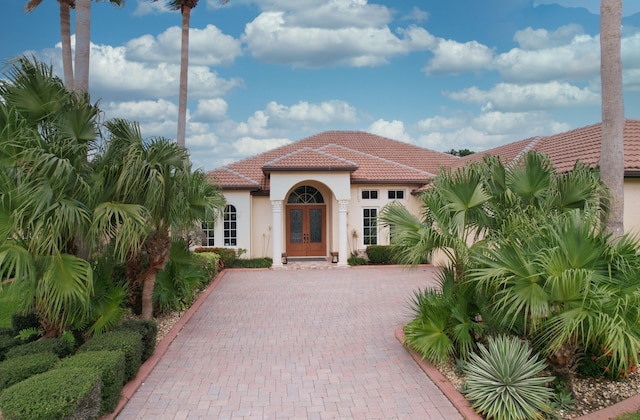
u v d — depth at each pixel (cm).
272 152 2728
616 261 568
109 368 548
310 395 629
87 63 1008
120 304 859
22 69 715
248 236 2159
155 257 914
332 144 2684
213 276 1695
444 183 770
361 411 579
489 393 557
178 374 712
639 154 1194
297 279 1734
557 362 589
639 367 657
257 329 994
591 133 1524
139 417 562
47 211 604
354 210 2233
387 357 792
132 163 741
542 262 542
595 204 716
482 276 587
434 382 665
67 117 759
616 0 741
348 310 1184
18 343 725
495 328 675
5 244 606
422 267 2022
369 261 2166
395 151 2872
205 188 1061
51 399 446
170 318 1075
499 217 742
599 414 538
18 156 668
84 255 752
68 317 690
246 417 563
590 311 515
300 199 2317
